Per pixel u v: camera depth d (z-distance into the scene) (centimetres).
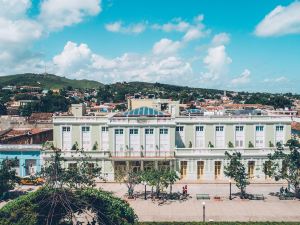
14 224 3547
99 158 7475
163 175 6081
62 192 3691
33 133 9362
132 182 6278
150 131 7494
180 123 7762
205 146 7819
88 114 8431
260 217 5447
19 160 7531
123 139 7500
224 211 5712
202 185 7212
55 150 5875
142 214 5559
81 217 4897
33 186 6938
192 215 5528
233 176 6272
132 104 9312
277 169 7306
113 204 3903
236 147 7712
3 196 6166
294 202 6169
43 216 3716
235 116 7788
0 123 11225
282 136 7844
